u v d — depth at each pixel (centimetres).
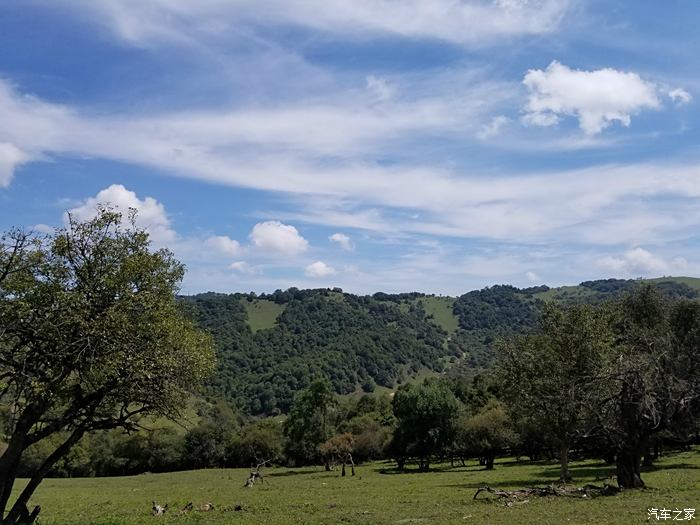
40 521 2752
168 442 12119
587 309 5091
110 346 2380
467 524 2608
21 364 2333
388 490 5191
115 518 3284
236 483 7631
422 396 9756
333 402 11688
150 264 2602
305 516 3331
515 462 9788
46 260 2448
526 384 5047
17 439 2380
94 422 2656
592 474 5662
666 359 3938
